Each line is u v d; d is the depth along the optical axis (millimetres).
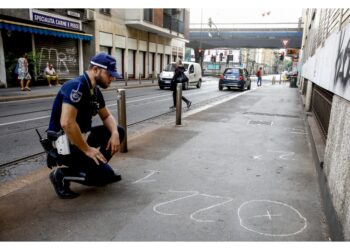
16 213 2895
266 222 2793
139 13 26016
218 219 2832
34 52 16438
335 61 3807
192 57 58781
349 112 2668
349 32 3064
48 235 2547
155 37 32344
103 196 3277
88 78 3047
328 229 2693
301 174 4031
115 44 25094
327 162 3348
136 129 7426
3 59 15156
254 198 3279
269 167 4285
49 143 3201
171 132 6469
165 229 2656
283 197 3316
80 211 2947
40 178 3801
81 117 3123
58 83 18109
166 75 20078
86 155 3221
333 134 3250
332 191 2838
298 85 25953
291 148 5348
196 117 8625
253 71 103000
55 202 3127
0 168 4500
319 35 7941
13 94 12797
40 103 11398
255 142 5727
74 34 19312
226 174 3977
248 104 12141
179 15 37562
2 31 15055
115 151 3449
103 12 23047
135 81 26203
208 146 5355
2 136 6336
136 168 4152
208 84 29828
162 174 3943
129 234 2576
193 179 3787
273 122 7977
